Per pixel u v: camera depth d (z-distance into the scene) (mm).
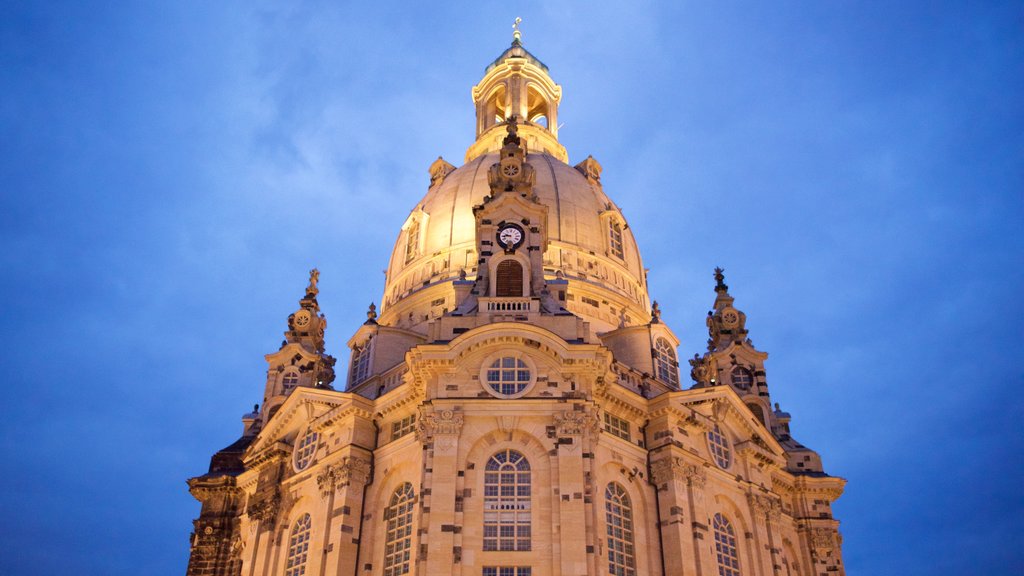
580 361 54531
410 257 85312
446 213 84625
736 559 62531
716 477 63406
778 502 69000
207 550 72812
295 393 67062
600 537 53344
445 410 53375
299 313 89250
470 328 57594
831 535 73625
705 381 68500
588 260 80875
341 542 57312
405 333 74438
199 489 75688
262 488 68875
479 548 49562
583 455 51844
